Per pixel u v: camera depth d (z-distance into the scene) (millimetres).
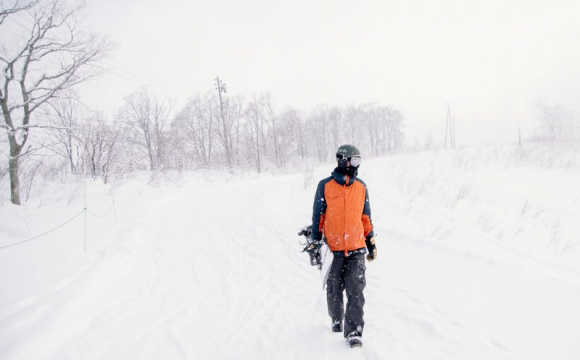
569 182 12523
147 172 21594
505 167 15680
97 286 4840
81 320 3889
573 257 5695
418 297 4020
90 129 15633
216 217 10016
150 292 4727
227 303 4270
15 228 8062
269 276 5137
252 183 21578
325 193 3152
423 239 6090
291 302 4180
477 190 11336
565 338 3029
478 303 3783
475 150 21531
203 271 5508
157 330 3658
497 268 4770
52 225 8633
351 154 3057
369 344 3055
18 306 4023
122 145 18281
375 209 8680
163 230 8578
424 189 10969
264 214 9836
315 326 3508
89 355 3209
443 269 4875
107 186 15141
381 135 62250
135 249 6762
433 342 3064
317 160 54906
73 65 11297
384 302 3967
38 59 10711
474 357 2816
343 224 3092
